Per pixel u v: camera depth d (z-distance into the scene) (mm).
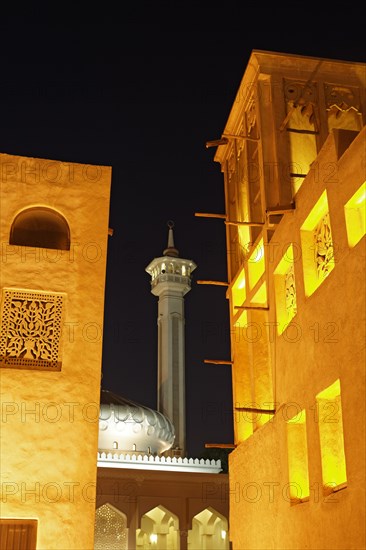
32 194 10680
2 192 10586
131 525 20578
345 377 9328
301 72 14773
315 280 11117
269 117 14414
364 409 8695
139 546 23812
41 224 10750
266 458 12375
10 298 10109
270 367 13477
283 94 14500
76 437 9547
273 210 11820
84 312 10203
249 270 14203
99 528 20734
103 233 10703
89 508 9242
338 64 15008
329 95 14766
